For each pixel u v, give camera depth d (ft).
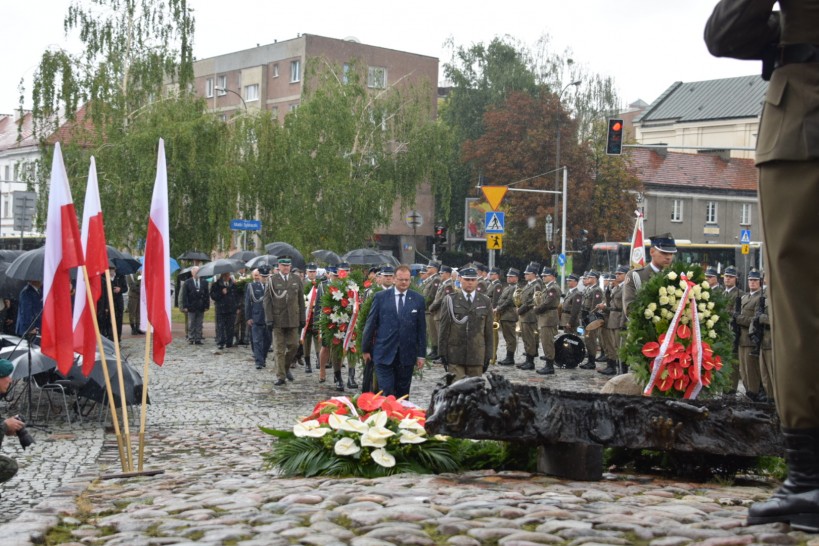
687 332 28.02
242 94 249.34
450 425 21.35
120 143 117.39
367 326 44.19
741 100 275.59
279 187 137.28
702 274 28.27
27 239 151.12
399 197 171.32
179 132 116.37
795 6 11.78
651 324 28.32
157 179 30.60
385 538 14.56
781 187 11.79
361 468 24.86
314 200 148.05
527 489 19.97
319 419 25.96
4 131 278.87
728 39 11.93
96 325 30.17
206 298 91.35
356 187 151.43
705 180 252.42
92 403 48.37
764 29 11.92
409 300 43.80
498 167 213.05
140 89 130.52
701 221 250.16
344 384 61.93
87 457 35.06
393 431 25.31
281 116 239.91
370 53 240.12
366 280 60.90
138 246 117.08
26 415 45.11
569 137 211.82
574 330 78.84
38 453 35.91
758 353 52.90
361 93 157.28
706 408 22.58
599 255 184.85
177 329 109.09
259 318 70.23
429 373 69.05
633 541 14.06
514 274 78.13
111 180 115.85
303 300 62.23
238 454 35.45
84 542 15.72
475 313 49.24
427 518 16.19
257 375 66.59
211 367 71.00
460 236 249.75
